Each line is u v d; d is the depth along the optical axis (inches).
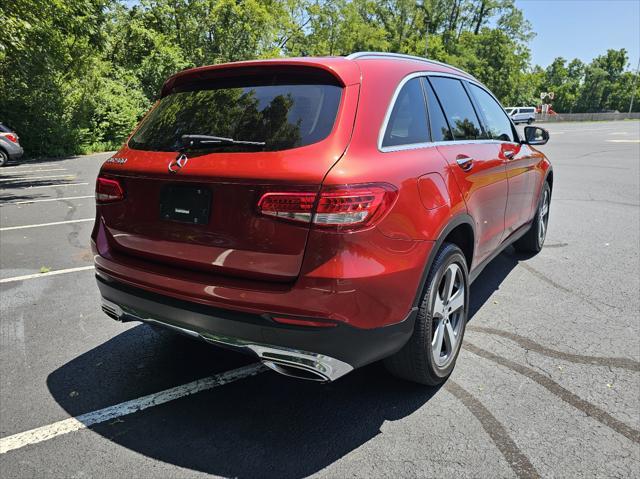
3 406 109.3
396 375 111.2
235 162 88.6
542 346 132.0
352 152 87.3
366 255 84.7
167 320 98.3
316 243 82.1
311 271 82.6
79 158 755.4
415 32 2181.3
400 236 90.9
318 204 81.5
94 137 864.3
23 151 707.4
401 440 95.9
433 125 116.8
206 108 102.9
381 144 94.5
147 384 118.3
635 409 103.8
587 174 456.4
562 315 151.5
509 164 153.3
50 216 314.8
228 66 103.0
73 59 737.0
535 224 204.4
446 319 113.7
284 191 83.0
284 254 84.5
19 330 147.7
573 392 110.5
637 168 491.2
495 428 98.7
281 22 1392.7
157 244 99.7
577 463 88.4
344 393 112.7
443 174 108.6
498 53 2246.6
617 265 198.2
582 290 171.9
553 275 187.8
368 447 94.3
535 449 92.3
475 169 125.4
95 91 869.8
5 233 268.2
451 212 107.3
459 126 130.1
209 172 89.8
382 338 90.9
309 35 1866.4
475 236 125.4
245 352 91.5
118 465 90.7
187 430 100.7
